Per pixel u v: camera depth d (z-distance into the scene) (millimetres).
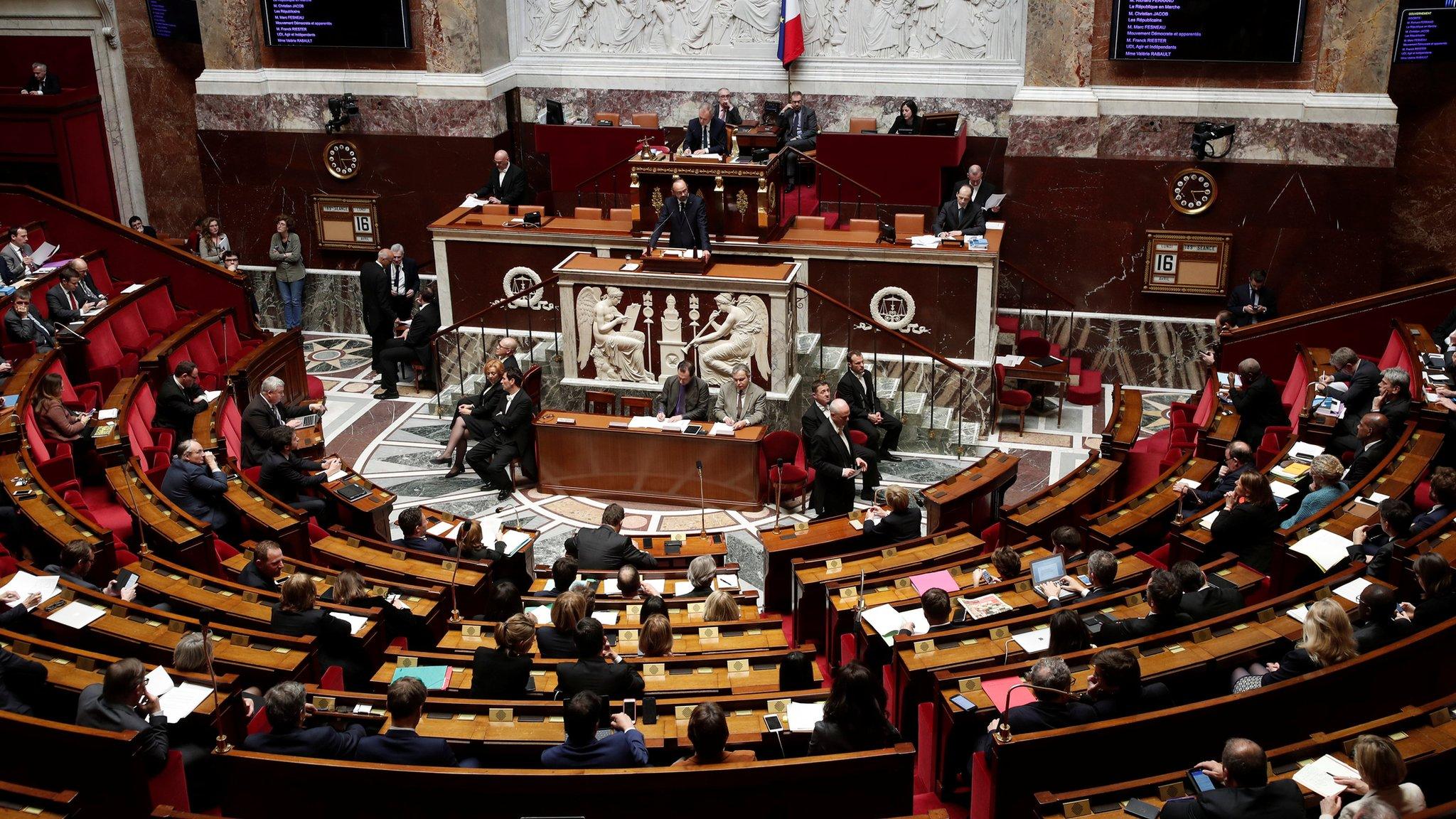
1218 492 9500
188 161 18344
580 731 5848
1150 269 14938
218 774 6387
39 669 6512
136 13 17594
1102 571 7695
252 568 8359
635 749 5945
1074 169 14828
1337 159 14047
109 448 10289
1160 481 10031
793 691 6629
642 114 17078
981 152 16297
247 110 17078
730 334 12922
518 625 6793
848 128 16781
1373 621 6637
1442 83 14703
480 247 14727
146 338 13938
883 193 15641
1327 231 14305
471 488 12820
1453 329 11930
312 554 9320
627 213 15055
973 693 6387
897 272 13789
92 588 7707
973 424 13953
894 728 5934
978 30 16031
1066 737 5793
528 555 9867
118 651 7191
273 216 17516
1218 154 14414
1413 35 13852
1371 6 13477
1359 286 14430
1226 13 13844
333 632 7348
